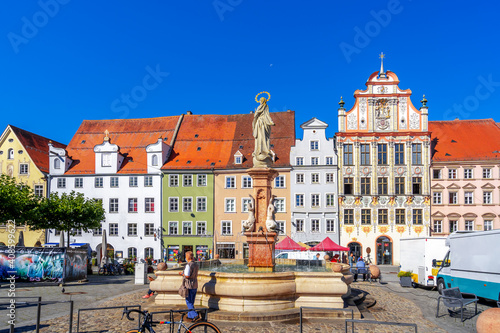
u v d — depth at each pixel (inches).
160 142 2148.1
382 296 844.0
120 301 735.1
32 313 614.5
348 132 2055.9
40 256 1029.2
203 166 2119.8
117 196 2144.4
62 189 2174.0
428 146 2032.5
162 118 2459.4
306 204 2044.8
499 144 2084.2
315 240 2026.3
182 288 502.0
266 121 709.3
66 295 832.9
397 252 1996.8
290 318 530.9
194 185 2111.2
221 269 755.4
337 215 2023.9
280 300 551.5
